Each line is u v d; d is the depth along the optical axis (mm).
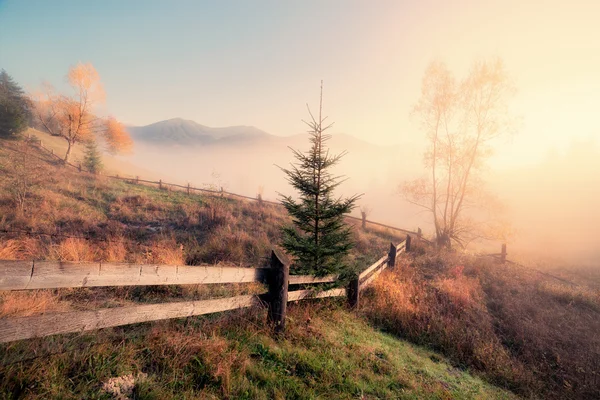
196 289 6121
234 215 17109
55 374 2520
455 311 8023
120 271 2871
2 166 17922
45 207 12367
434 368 5281
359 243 14906
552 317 8812
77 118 29203
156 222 14359
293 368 3822
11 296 3953
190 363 3229
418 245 16750
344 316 6434
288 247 6555
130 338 3385
